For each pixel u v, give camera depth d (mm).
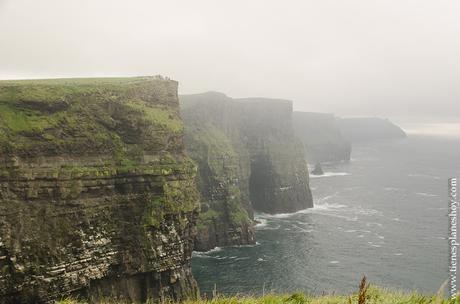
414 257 101312
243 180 153500
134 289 71438
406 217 146625
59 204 64562
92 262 66938
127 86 79188
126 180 72750
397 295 20172
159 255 72812
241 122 170875
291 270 92500
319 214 154500
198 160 131625
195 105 145500
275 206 161125
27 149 63625
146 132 76875
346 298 20078
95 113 73062
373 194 194000
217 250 112750
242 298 20547
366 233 125000
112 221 70125
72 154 68500
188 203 78938
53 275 61938
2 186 60625
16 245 59688
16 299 59906
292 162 171000
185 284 77438
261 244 115438
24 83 71562
